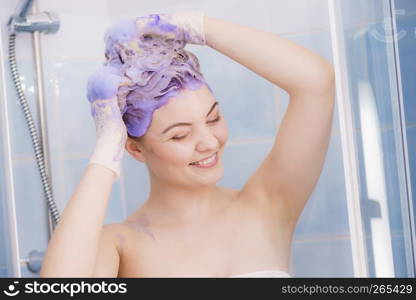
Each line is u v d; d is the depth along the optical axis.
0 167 1.46
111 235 1.30
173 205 1.31
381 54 1.25
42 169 1.42
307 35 1.36
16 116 1.43
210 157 1.29
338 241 1.32
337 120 1.33
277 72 1.27
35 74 1.43
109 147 1.24
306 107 1.27
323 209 1.33
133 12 1.40
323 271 1.32
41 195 1.43
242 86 1.34
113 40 1.30
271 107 1.33
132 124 1.27
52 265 1.18
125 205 1.35
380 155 1.24
